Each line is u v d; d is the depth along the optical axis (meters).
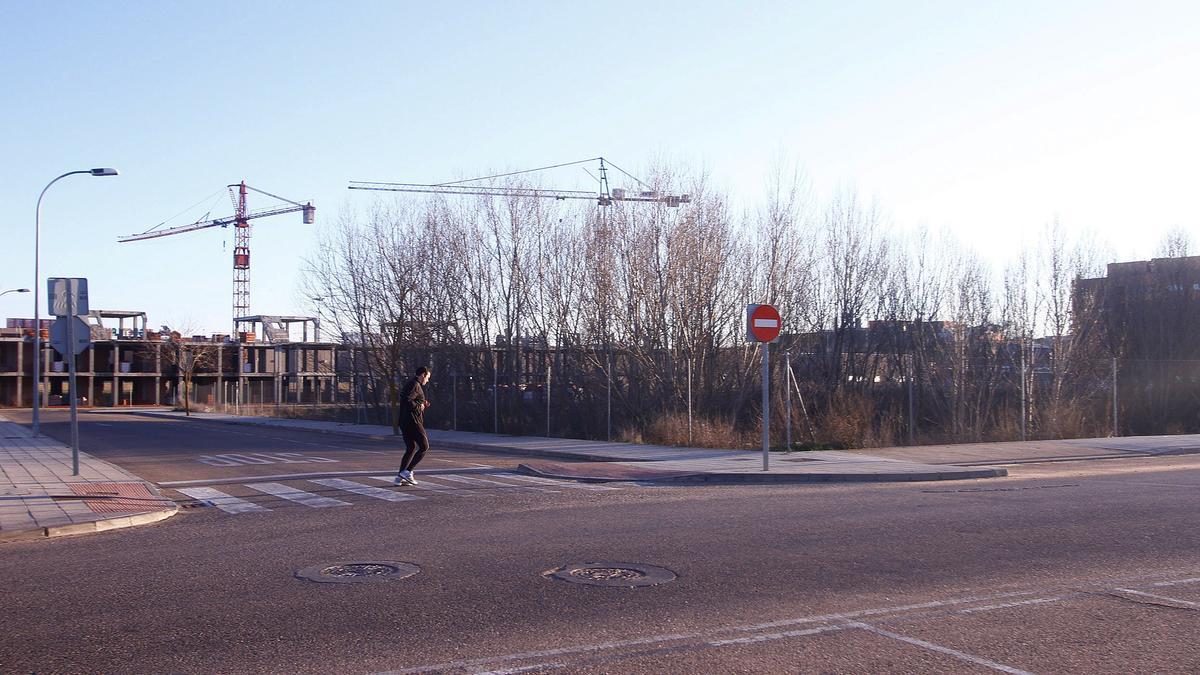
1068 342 32.47
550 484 16.14
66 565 8.95
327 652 5.95
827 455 20.55
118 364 77.44
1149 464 19.80
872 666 5.63
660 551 9.28
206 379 80.19
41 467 19.06
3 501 13.42
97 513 12.16
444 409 35.75
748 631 6.38
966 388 28.70
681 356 30.41
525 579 8.03
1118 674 5.50
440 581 7.97
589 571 8.34
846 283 32.34
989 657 5.82
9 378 75.56
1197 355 38.19
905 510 12.12
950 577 8.06
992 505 12.58
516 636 6.28
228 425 42.09
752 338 17.84
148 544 10.20
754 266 31.38
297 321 82.69
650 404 29.88
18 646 6.12
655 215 31.55
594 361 30.94
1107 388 30.72
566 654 5.88
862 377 31.06
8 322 81.19
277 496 14.53
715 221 31.44
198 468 19.23
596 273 32.19
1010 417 27.03
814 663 5.68
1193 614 6.84
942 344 29.73
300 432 35.44
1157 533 10.21
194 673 5.54
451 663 5.70
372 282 38.16
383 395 39.75
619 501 13.48
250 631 6.44
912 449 22.05
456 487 15.63
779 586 7.73
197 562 9.00
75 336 17.09
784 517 11.55
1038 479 16.58
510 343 35.41
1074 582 7.86
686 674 5.47
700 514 11.91
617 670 5.55
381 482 16.41
